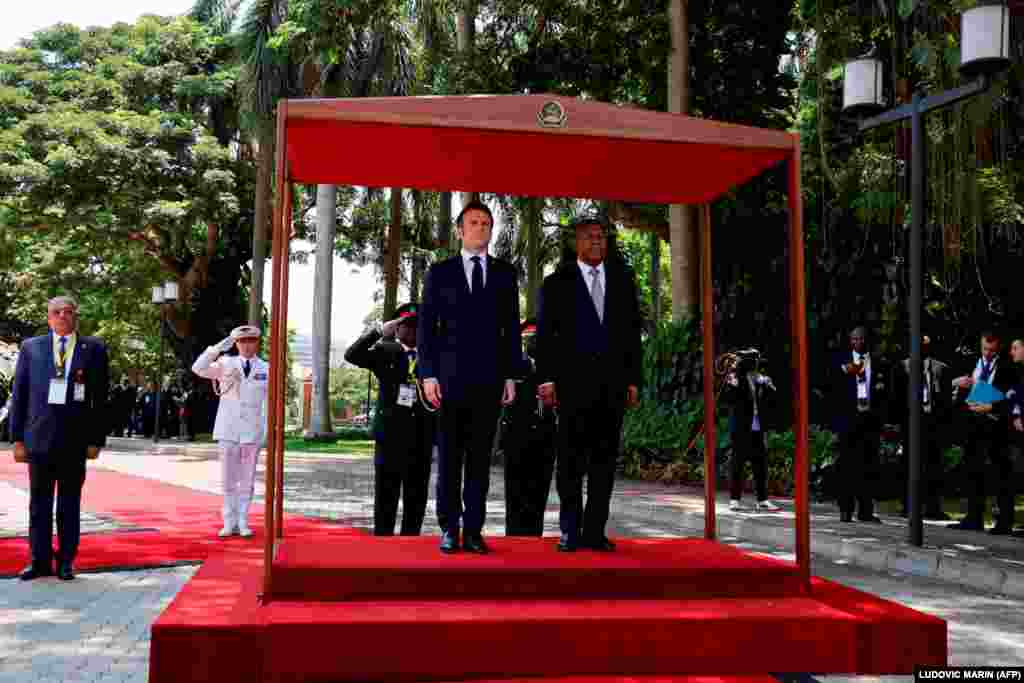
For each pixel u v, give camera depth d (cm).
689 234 1850
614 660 466
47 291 3578
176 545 835
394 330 768
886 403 1058
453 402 573
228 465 884
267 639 442
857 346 1068
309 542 600
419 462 759
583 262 612
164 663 441
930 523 1057
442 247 2434
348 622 448
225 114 3266
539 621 461
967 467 1018
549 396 612
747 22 1884
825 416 1569
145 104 3219
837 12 1417
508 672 457
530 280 2255
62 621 571
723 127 556
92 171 2820
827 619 483
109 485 1424
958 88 847
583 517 655
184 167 3031
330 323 3030
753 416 1155
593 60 1731
